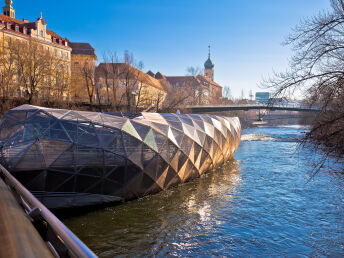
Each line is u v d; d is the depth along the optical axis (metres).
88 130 15.73
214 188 20.39
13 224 1.74
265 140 55.25
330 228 13.31
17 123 15.27
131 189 16.77
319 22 10.51
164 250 11.20
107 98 54.75
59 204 14.38
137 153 16.67
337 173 24.59
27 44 44.62
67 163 14.15
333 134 10.86
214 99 121.75
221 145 27.81
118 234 12.54
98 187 15.31
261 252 11.11
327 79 10.76
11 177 5.82
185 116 25.97
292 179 23.05
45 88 45.09
